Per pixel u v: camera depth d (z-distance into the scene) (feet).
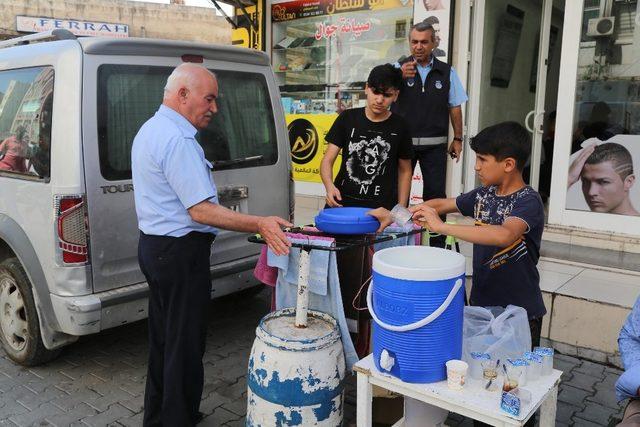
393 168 11.28
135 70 10.55
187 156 8.02
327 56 22.86
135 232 10.53
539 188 21.49
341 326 8.27
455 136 14.84
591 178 16.66
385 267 6.41
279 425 7.72
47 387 11.00
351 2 21.72
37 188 10.15
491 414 5.87
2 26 63.77
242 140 12.37
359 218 8.04
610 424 7.27
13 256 11.59
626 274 13.98
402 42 20.66
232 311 15.05
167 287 8.47
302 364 7.57
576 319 12.35
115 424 9.75
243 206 12.42
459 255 6.84
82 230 9.84
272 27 24.23
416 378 6.44
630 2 15.62
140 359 12.27
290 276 8.61
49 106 10.05
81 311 9.81
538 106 20.04
